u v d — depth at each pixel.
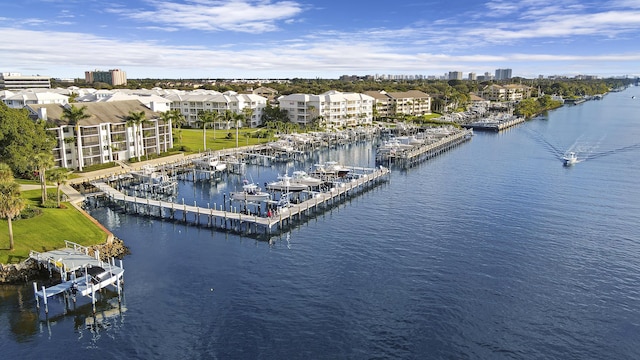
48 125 109.94
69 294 55.44
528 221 83.44
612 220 83.75
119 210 91.81
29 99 156.25
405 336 47.81
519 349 45.81
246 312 52.25
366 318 51.00
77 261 60.25
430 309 52.91
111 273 57.06
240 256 68.31
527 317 51.38
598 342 46.97
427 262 65.62
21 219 70.81
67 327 49.47
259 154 152.00
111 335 47.97
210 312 52.28
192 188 112.62
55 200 84.69
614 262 65.56
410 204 95.94
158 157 133.75
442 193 104.94
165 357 44.50
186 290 57.38
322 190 107.81
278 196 104.00
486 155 156.12
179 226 82.69
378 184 115.31
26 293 56.19
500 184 112.81
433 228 80.12
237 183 118.12
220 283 59.31
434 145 166.75
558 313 52.22
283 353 45.03
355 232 78.69
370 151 171.00
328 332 48.44
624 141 179.00
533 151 162.00
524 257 67.25
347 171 121.75
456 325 49.78
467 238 75.06
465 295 56.06
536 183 113.12
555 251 69.50
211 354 44.91
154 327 49.38
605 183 112.38
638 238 74.62
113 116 126.56
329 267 64.19
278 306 53.53
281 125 194.88
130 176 114.75
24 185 95.81
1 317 51.16
